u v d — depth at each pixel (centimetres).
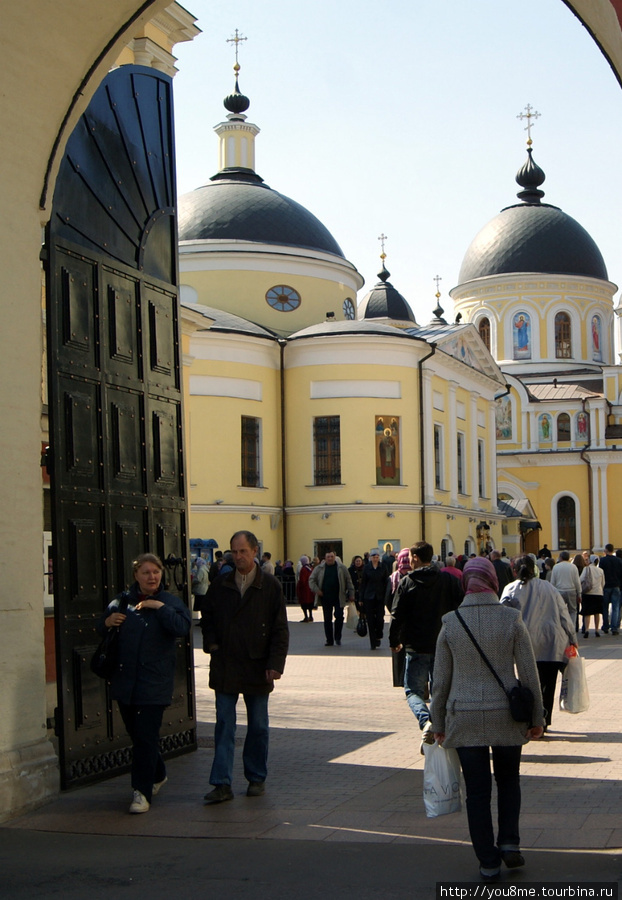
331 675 1911
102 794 974
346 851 769
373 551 2428
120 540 1085
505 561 2119
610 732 1266
